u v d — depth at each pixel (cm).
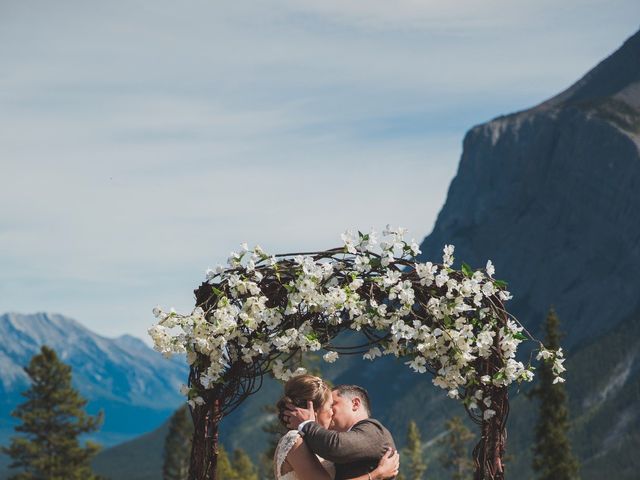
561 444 4659
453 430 7044
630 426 15775
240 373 696
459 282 688
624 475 14475
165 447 6594
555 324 4362
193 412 695
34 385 5422
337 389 589
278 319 684
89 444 5466
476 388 690
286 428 584
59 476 5291
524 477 13712
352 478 551
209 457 691
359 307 680
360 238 689
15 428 5438
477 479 683
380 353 695
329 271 684
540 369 4712
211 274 696
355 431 560
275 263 691
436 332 676
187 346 685
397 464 568
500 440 685
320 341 696
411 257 690
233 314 676
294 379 584
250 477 6041
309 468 550
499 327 683
